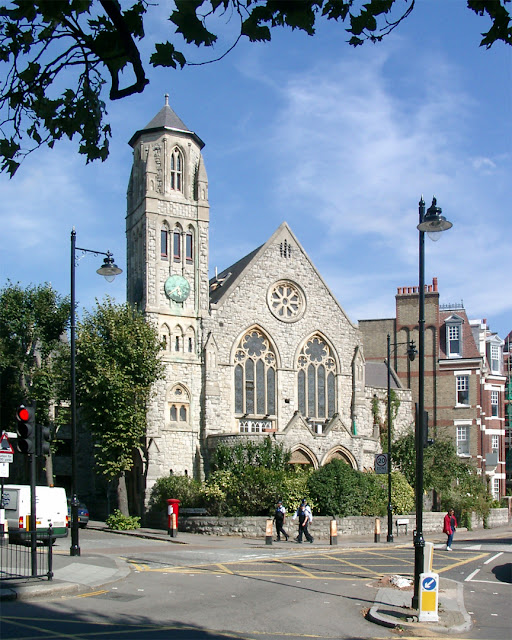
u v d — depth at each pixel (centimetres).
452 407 7412
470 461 7244
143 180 6047
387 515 4941
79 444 6353
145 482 5506
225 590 2414
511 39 929
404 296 7788
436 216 2380
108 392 5044
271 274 6300
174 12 861
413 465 6272
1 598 2062
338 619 2034
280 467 5438
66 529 3894
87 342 5206
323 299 6488
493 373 7838
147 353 5275
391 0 929
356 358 6500
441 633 1920
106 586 2397
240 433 5534
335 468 4994
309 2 895
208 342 5881
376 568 3134
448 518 3981
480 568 3222
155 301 5831
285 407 6147
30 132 1023
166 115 6188
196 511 4900
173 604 2114
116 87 952
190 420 5788
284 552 3709
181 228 6034
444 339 7644
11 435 2828
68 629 1680
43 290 5800
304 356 6344
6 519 3622
